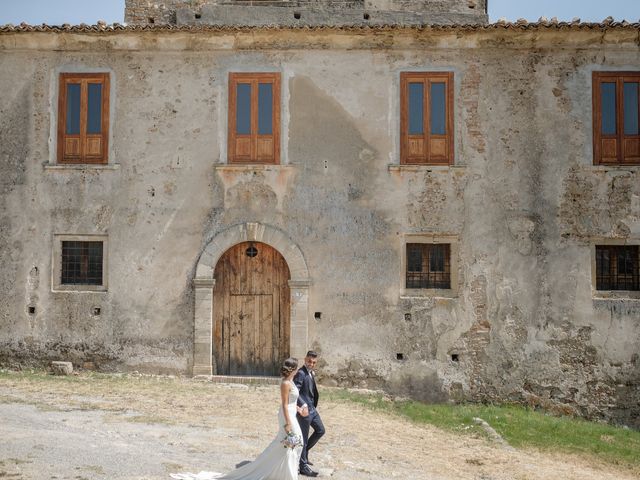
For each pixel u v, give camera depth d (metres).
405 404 13.92
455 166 14.89
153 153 15.13
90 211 15.08
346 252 14.90
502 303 14.75
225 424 11.12
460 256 14.85
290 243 14.88
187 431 10.50
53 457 8.64
